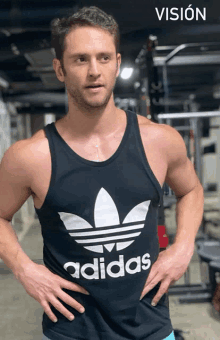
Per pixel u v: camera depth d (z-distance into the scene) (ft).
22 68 20.80
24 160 3.07
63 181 3.05
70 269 3.15
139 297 3.22
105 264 3.11
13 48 13.26
